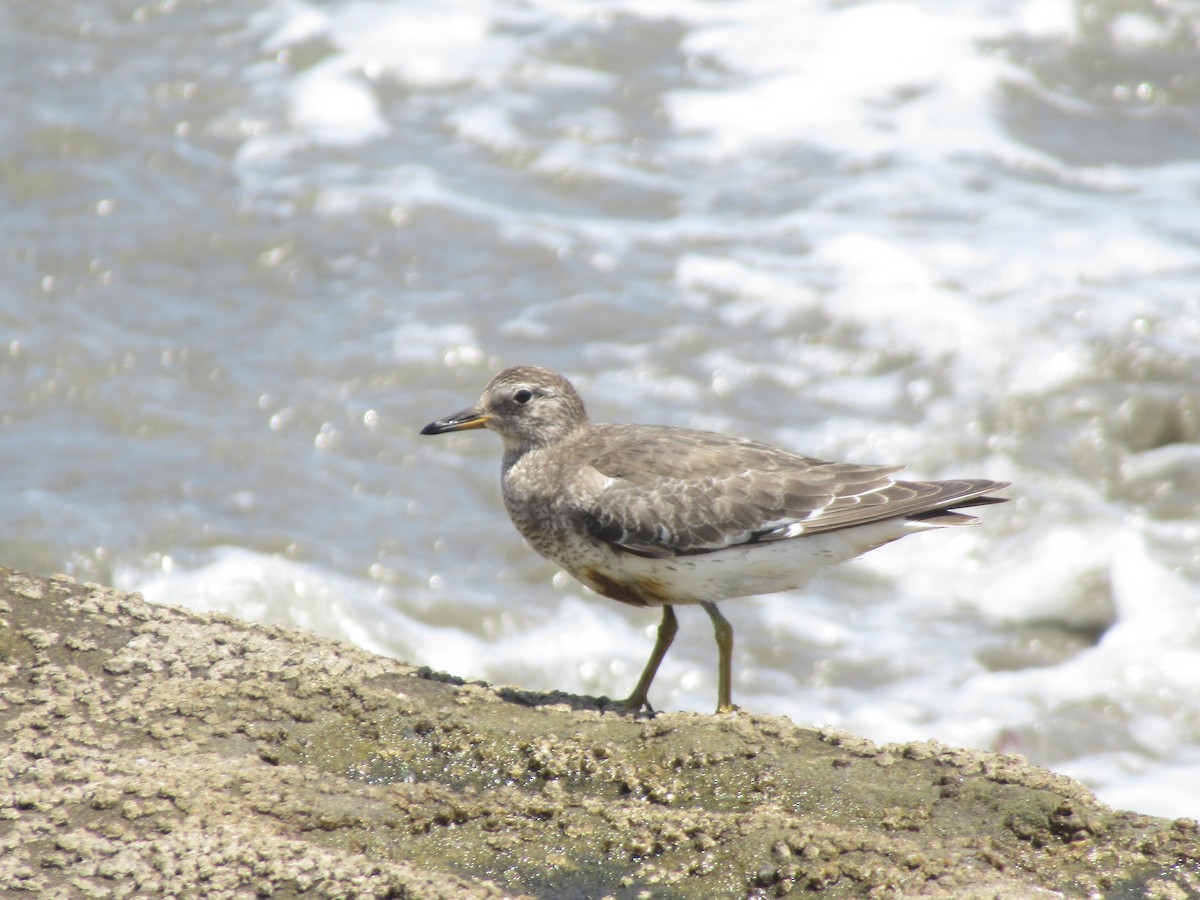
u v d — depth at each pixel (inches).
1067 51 831.1
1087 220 702.5
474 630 504.4
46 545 507.5
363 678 305.7
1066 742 458.9
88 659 299.7
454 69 810.8
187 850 242.2
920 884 235.0
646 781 271.6
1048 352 618.5
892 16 839.7
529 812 261.1
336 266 677.9
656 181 738.2
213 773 265.4
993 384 608.4
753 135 768.9
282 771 270.2
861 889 235.5
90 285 651.5
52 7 854.5
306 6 863.7
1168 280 656.4
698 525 340.2
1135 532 542.3
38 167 720.3
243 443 576.7
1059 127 778.2
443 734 283.9
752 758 275.3
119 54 816.3
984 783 265.0
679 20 853.8
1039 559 538.3
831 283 665.6
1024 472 570.6
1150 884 237.3
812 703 477.7
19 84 776.9
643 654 500.7
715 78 806.5
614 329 640.4
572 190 733.9
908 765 274.5
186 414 587.8
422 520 551.5
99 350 613.0
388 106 785.6
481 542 543.8
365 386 609.6
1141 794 434.0
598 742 280.8
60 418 580.1
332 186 724.7
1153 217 703.1
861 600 532.7
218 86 791.1
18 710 280.7
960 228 697.0
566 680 486.9
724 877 242.1
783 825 251.0
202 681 296.4
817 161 750.5
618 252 688.4
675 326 641.6
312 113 776.9
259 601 499.2
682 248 691.4
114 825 247.9
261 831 248.4
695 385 606.2
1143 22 848.9
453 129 770.2
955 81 803.4
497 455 590.2
